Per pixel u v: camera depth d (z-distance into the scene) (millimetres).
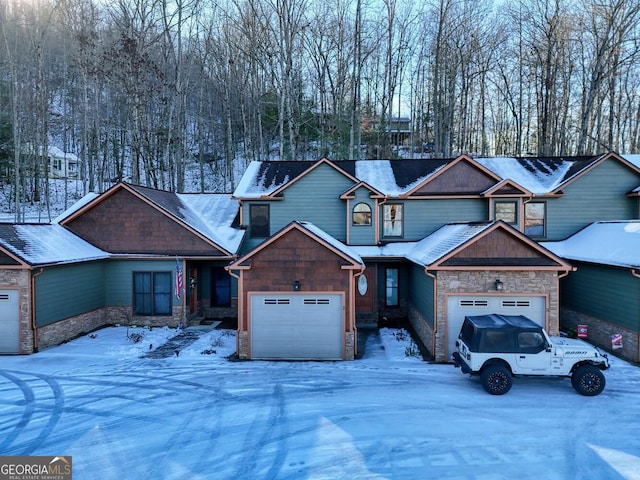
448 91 35000
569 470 6418
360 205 17141
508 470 6406
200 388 9797
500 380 9250
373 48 31797
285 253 12195
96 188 36312
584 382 9211
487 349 9383
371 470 6414
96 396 9328
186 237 16078
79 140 40312
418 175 18500
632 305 11992
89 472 6391
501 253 11828
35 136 31219
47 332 13227
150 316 16062
